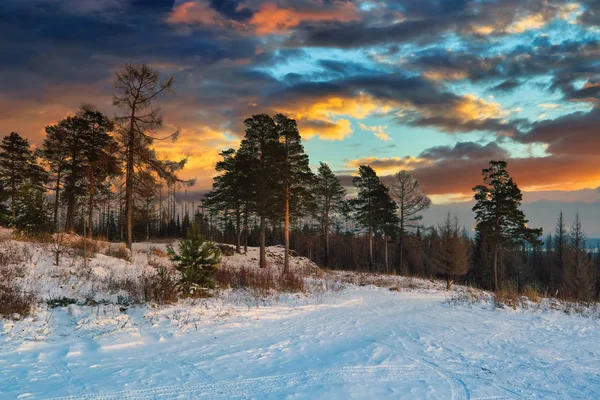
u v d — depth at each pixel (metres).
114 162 25.80
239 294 15.59
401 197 43.97
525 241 40.34
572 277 38.38
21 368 6.36
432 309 15.70
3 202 36.00
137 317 10.12
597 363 7.67
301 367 6.89
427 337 9.99
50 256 17.28
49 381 5.80
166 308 11.24
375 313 14.39
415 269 53.47
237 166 36.31
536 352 8.56
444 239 39.59
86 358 7.15
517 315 14.43
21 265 14.55
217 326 10.30
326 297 18.00
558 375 6.75
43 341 7.86
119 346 8.02
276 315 12.68
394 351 8.29
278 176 31.78
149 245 38.22
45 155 33.53
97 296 11.88
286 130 31.62
